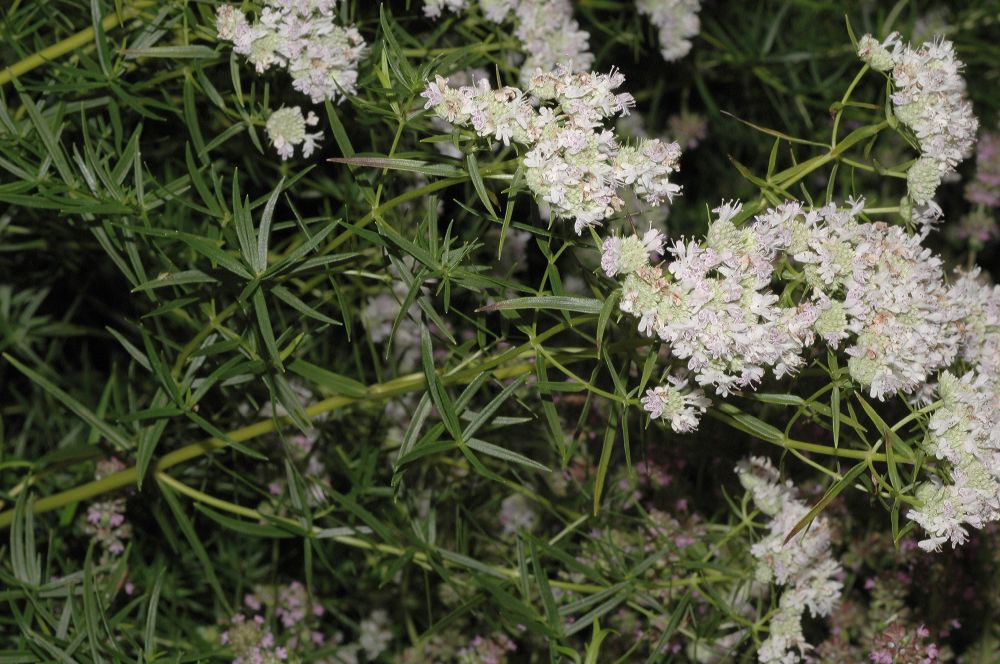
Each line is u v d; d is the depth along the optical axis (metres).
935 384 0.84
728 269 0.80
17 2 0.89
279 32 0.85
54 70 0.89
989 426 0.82
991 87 1.08
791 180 0.84
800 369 0.84
